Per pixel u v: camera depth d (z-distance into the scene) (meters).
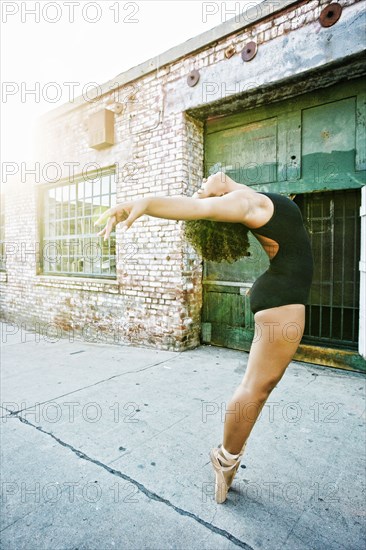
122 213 1.12
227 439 1.62
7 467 2.04
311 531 1.55
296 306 1.43
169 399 2.97
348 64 3.13
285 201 1.45
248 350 4.29
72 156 5.70
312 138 3.63
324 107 3.54
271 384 1.51
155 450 2.20
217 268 4.50
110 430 2.46
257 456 2.11
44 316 6.30
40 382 3.45
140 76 4.61
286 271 1.43
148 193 4.65
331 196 3.86
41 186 6.53
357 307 3.73
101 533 1.55
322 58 3.18
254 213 1.32
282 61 3.42
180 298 4.34
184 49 4.11
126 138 4.87
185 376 3.52
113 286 5.07
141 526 1.58
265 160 3.98
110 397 3.04
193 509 1.69
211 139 4.46
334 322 3.92
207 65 3.97
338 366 3.62
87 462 2.08
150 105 4.57
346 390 3.10
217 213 1.21
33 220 6.57
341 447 2.20
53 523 1.61
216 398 2.98
